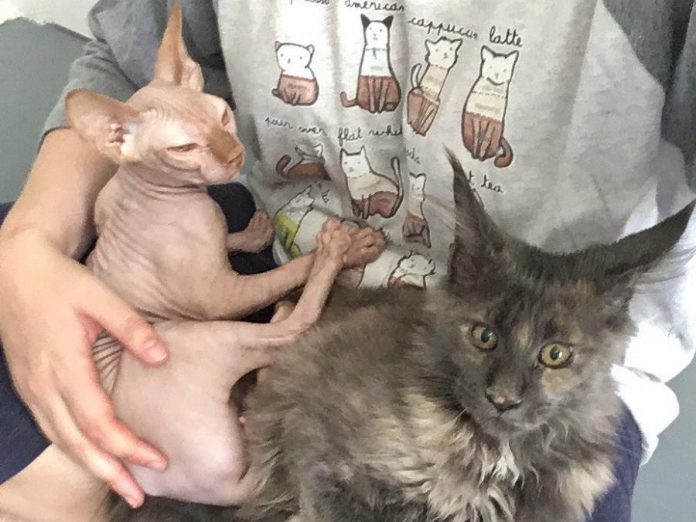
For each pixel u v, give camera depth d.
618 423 0.38
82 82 0.48
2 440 0.40
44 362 0.38
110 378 0.40
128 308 0.39
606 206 0.36
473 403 0.35
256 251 0.48
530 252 0.35
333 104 0.42
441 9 0.37
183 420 0.39
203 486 0.40
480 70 0.37
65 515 0.41
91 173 0.44
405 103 0.40
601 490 0.37
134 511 0.40
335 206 0.46
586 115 0.34
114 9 0.49
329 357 0.39
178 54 0.40
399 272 0.43
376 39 0.39
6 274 0.40
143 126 0.37
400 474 0.36
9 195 0.76
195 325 0.40
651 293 0.38
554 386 0.34
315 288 0.41
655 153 0.35
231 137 0.38
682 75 0.31
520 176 0.37
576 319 0.33
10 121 0.80
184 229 0.40
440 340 0.36
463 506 0.36
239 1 0.42
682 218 0.33
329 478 0.37
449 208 0.40
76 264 0.40
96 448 0.38
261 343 0.40
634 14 0.31
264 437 0.40
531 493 0.36
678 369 0.42
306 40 0.41
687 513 0.58
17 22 0.87
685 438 0.60
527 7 0.35
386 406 0.36
